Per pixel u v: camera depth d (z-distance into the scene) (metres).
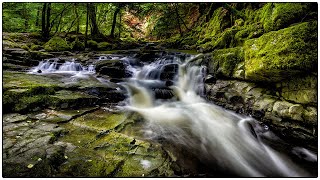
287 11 5.60
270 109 4.53
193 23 19.23
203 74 6.67
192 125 4.70
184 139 3.99
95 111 5.02
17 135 3.40
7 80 5.57
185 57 9.12
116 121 4.43
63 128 3.80
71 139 3.48
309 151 3.92
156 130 4.27
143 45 16.94
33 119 4.12
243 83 5.35
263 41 4.59
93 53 11.77
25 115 4.26
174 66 7.98
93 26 16.70
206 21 15.47
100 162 2.93
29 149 3.02
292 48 3.86
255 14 9.00
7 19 14.57
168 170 2.95
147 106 5.94
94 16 16.55
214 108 5.71
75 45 13.17
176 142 3.81
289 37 3.95
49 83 5.90
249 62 4.88
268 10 6.98
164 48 14.41
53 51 12.09
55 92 5.35
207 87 6.26
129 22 29.22
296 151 3.96
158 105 6.09
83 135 3.65
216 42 9.53
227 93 5.59
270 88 4.87
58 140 3.41
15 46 10.79
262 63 4.37
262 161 3.65
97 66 8.69
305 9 5.18
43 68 9.18
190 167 3.16
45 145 3.16
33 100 4.60
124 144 3.44
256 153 3.87
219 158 3.55
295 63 3.80
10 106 4.33
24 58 9.27
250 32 7.52
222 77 5.98
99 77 7.94
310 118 3.86
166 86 7.43
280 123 4.34
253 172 3.33
